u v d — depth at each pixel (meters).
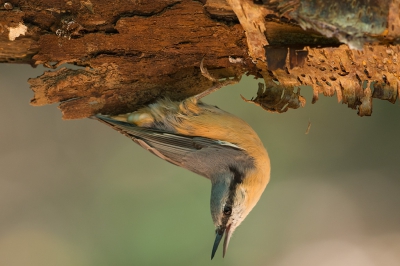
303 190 12.95
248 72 7.16
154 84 7.29
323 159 13.15
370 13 5.24
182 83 7.41
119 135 13.48
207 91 7.59
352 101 6.72
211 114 8.05
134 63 6.87
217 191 8.58
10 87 13.52
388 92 6.46
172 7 6.20
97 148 13.39
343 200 12.78
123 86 7.26
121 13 6.32
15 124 13.38
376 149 13.05
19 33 6.45
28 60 6.84
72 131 13.51
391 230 12.39
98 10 6.29
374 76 6.29
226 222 8.77
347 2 5.27
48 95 7.21
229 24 6.25
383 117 13.21
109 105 7.50
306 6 5.37
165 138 8.00
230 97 13.05
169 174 12.94
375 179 12.88
